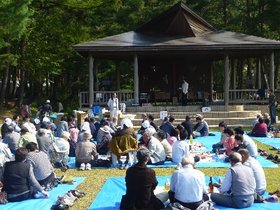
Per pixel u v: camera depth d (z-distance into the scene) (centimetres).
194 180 775
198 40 2738
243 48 2608
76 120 2125
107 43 2641
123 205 792
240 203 818
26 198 895
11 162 906
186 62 3186
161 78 3195
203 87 3186
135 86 2652
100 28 3925
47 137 1263
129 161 1248
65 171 1215
